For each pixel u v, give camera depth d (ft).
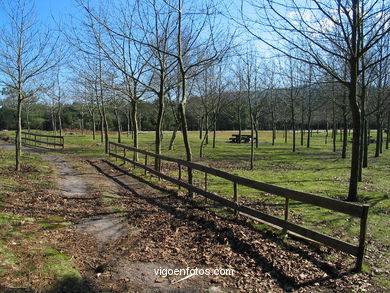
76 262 15.08
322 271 14.32
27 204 24.29
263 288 13.09
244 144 101.96
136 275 14.15
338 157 66.03
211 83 67.31
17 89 36.86
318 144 106.22
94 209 24.50
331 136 151.74
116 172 42.47
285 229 18.57
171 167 48.16
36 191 28.86
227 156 66.49
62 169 43.78
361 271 14.12
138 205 25.88
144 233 19.57
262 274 14.26
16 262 14.01
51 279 12.95
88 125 174.81
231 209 23.53
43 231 18.84
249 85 51.19
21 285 12.14
